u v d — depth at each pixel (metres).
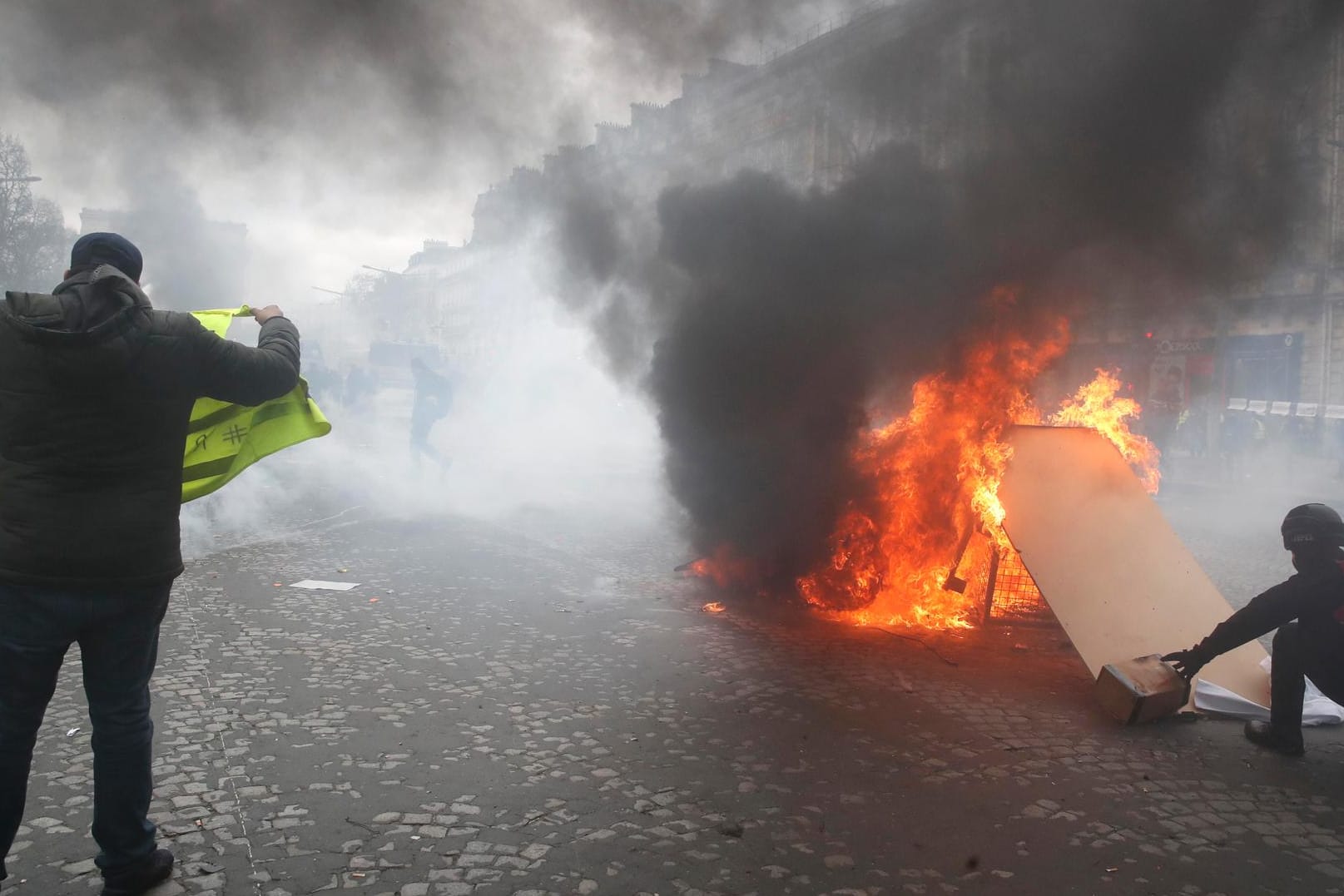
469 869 2.68
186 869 2.63
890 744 3.84
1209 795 3.40
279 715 3.92
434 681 4.48
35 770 3.26
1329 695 3.81
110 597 2.31
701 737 3.84
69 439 2.23
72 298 2.26
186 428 2.47
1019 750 3.81
